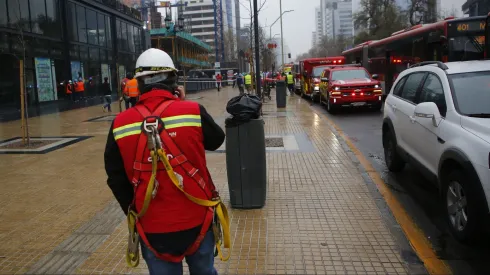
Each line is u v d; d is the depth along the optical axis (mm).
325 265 4211
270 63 54812
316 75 24938
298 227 5164
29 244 4832
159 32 48281
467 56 15266
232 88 45469
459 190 4820
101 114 19484
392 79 23625
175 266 2664
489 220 4301
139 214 2531
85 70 29250
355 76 19141
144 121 2490
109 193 6691
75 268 4234
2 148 10766
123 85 19125
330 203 6000
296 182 7047
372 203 5973
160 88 2658
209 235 2732
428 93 6207
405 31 22688
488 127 4594
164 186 2492
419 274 4035
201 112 2650
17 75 22281
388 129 7953
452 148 4891
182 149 2525
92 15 30375
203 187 2627
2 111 21016
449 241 4934
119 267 4238
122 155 2531
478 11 41812
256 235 4945
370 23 60312
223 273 4094
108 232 5133
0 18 20797
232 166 5758
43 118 18094
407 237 4844
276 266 4207
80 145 11016
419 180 7383
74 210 5945
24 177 7824
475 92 5414
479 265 4324
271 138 11281
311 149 9641
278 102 19594
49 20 25141
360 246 4625
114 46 33688
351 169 7793
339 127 14133
